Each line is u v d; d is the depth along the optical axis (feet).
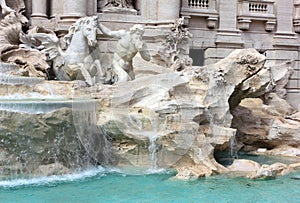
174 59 88.48
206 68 70.38
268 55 105.60
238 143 78.48
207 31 100.01
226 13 100.99
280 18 105.60
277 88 102.58
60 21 87.56
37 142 57.06
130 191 52.39
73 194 50.88
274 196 51.78
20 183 54.44
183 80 65.77
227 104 69.15
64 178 56.95
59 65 77.25
